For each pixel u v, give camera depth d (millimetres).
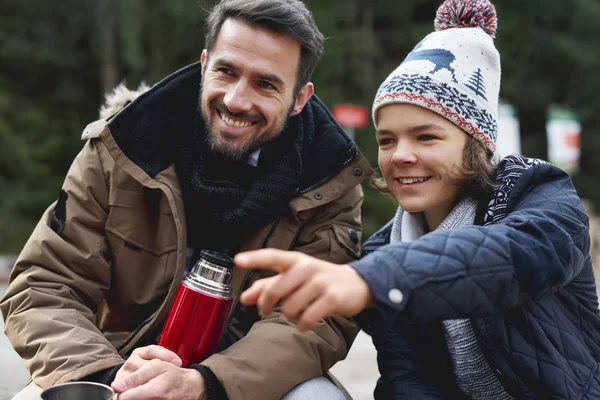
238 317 2141
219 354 1798
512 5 13414
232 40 2068
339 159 2164
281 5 2074
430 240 1382
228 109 2088
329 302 1229
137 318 2191
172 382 1659
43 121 10789
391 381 1972
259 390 1777
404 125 1797
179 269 2043
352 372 3934
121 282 2148
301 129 2207
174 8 8977
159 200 2139
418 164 1796
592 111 15039
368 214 10578
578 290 1771
